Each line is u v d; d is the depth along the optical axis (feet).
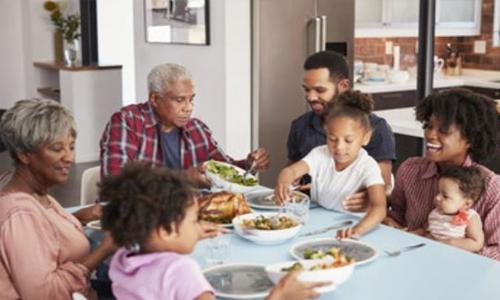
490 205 6.59
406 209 7.57
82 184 8.83
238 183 7.91
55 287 5.20
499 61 20.08
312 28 15.07
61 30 23.72
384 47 20.76
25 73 24.63
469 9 20.52
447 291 5.03
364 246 5.94
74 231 5.69
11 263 5.14
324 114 8.06
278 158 15.39
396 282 5.22
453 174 6.58
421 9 15.33
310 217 7.18
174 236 4.15
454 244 6.50
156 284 4.03
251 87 14.96
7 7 23.95
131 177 4.13
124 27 25.73
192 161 9.10
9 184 5.64
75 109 21.20
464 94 6.73
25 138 5.32
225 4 14.33
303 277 4.67
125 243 4.13
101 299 5.91
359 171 7.20
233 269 5.46
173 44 16.52
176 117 8.57
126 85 25.73
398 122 12.62
